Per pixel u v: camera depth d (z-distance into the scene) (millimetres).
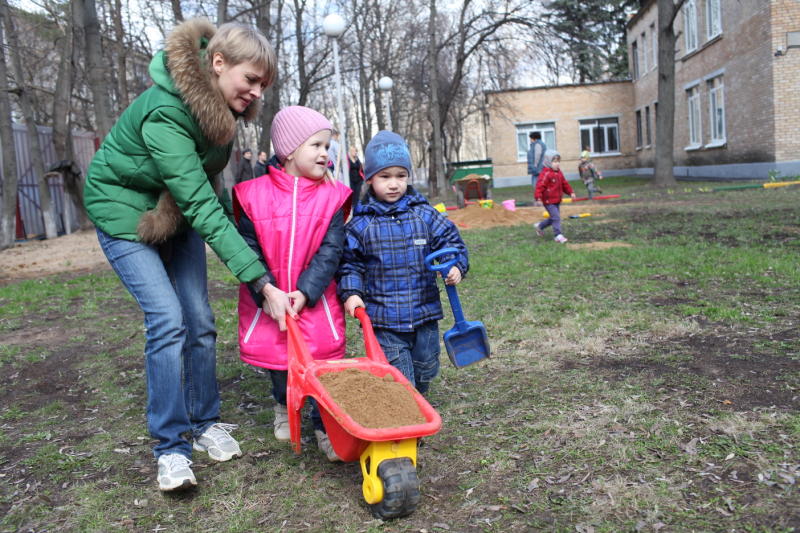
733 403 3498
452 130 40312
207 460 3346
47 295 8484
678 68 28203
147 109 2916
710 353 4383
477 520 2588
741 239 9148
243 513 2789
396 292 3395
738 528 2367
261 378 4727
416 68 29891
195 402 3445
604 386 3928
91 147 22703
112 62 24266
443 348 5016
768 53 19453
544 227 11375
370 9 30719
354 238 3424
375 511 2668
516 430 3406
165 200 3049
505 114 37406
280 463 3270
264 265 3348
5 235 15922
